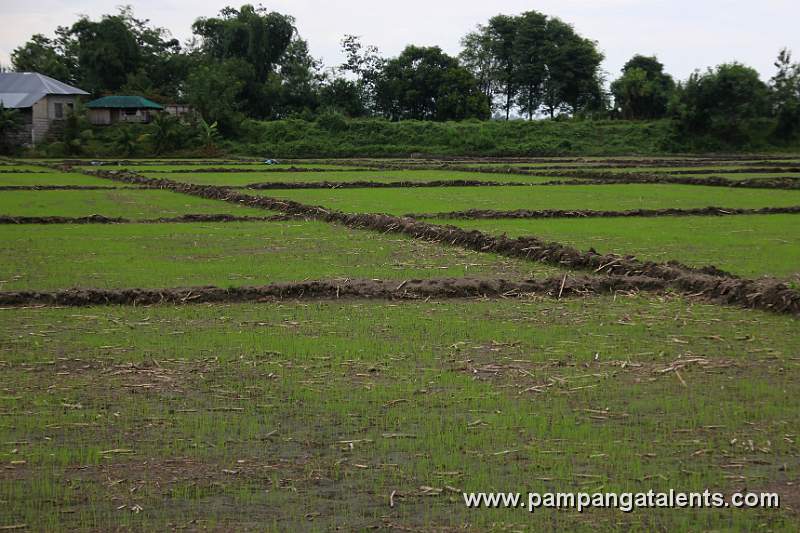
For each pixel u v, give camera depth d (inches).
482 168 2214.6
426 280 653.3
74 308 592.7
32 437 359.9
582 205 1277.1
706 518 293.6
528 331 527.8
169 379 433.4
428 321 553.6
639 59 4325.8
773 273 718.5
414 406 395.2
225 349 487.2
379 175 1984.5
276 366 454.9
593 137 3427.7
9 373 443.5
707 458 339.9
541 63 4197.8
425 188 1603.1
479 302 613.6
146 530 285.9
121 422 376.2
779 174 2060.8
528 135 3432.6
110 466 332.8
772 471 328.5
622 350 486.3
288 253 828.0
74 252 827.4
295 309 590.6
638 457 340.5
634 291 648.4
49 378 435.2
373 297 625.9
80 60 3772.1
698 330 532.7
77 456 341.4
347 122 3437.5
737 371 448.5
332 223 1069.8
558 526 289.3
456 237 887.7
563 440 356.2
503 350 486.3
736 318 564.1
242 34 3897.6
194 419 379.6
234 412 388.2
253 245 880.3
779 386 424.2
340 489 314.7
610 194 1480.1
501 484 318.0
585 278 663.1
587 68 4151.1
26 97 3070.9
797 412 387.5
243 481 320.8
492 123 3506.4
